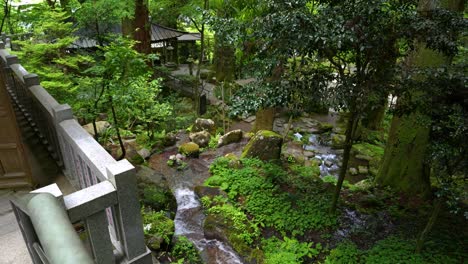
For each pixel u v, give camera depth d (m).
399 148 6.70
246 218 5.65
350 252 4.82
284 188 6.62
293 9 3.94
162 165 8.12
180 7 11.91
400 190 6.73
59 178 3.61
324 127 12.59
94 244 2.23
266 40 4.23
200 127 10.35
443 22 3.81
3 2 8.42
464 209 5.70
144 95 6.71
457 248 4.81
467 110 3.70
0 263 2.60
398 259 4.58
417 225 5.49
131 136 9.21
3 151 3.23
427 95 3.94
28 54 7.20
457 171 3.92
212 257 4.91
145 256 2.59
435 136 3.95
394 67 4.00
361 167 9.31
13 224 3.02
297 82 4.21
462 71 3.79
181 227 5.68
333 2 4.04
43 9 8.24
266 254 4.87
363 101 3.83
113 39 6.44
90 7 7.14
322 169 9.19
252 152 7.77
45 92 3.94
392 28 3.78
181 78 15.96
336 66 4.29
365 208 6.13
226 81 16.61
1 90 2.98
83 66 8.32
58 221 0.98
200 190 6.59
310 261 4.81
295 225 5.54
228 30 4.69
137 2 9.92
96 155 2.51
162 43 20.64
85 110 6.14
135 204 2.36
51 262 0.83
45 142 4.28
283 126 12.67
